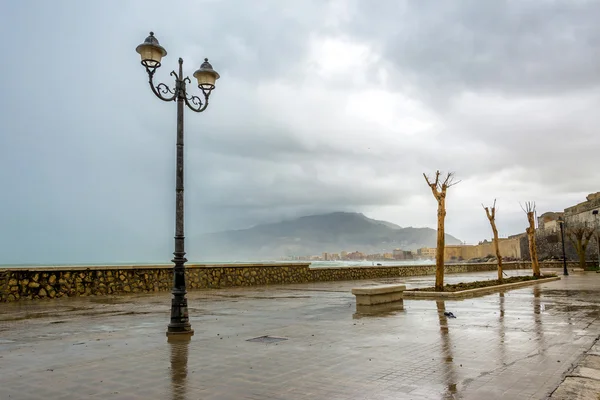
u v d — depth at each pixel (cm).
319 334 930
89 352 780
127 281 2116
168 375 618
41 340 900
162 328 1051
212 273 2459
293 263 2944
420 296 1761
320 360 689
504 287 2164
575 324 1025
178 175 1027
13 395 538
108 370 651
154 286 2209
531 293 1916
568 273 4403
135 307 1520
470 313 1244
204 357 728
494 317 1155
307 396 512
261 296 1912
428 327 1001
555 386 537
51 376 621
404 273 4053
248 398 510
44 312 1384
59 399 520
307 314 1276
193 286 2355
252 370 636
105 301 1728
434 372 608
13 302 1702
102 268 2028
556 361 664
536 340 833
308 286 2588
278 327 1035
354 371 619
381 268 3762
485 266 5147
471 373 601
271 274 2791
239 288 2419
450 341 830
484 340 838
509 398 495
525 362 660
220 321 1145
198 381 585
